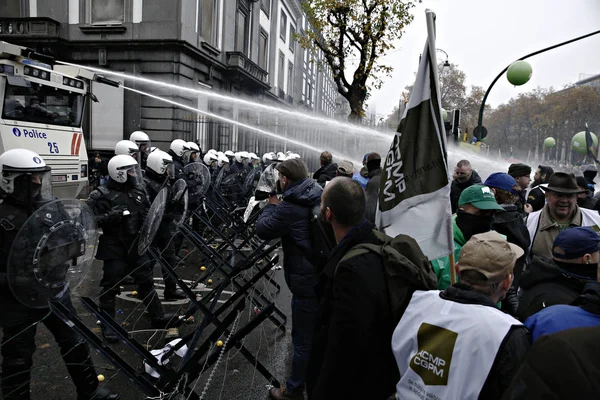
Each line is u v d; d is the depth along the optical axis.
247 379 3.96
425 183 2.49
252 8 28.45
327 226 3.21
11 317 2.77
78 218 2.83
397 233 2.54
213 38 22.33
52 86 8.93
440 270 2.79
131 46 18.25
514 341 1.53
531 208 4.88
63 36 18.66
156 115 18.36
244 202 11.71
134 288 6.43
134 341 3.00
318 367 2.08
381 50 15.69
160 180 6.22
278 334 5.02
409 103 2.54
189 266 7.83
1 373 2.80
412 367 1.70
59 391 3.58
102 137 18.55
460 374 1.56
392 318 1.84
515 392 1.09
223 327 3.04
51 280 2.67
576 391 1.00
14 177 2.79
